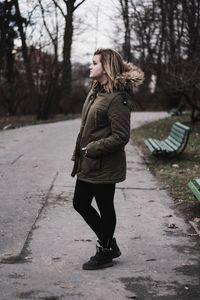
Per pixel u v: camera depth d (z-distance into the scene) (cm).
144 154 1199
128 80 431
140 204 703
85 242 535
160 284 430
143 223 611
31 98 3244
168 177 890
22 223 602
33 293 407
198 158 1094
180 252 511
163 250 516
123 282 432
